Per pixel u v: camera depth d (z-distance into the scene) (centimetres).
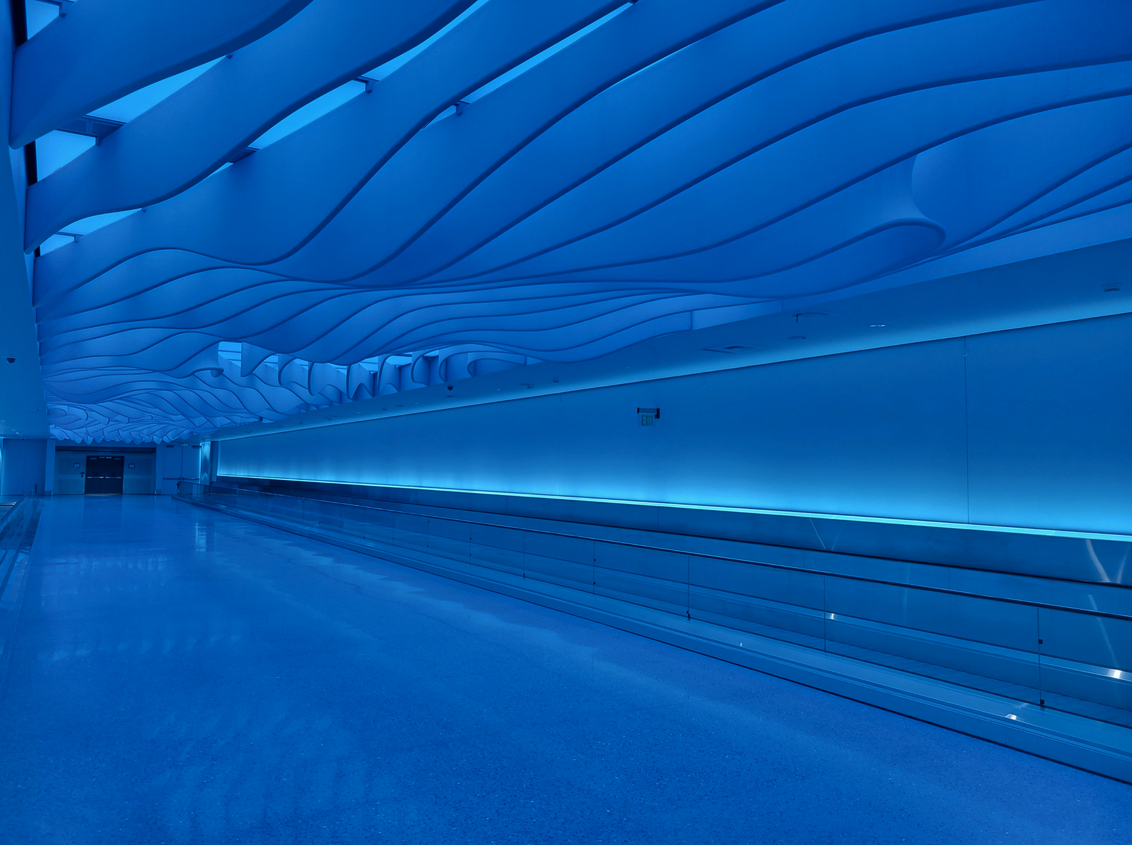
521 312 962
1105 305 820
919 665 662
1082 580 872
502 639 879
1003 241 667
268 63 424
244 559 1573
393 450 2503
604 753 535
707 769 509
